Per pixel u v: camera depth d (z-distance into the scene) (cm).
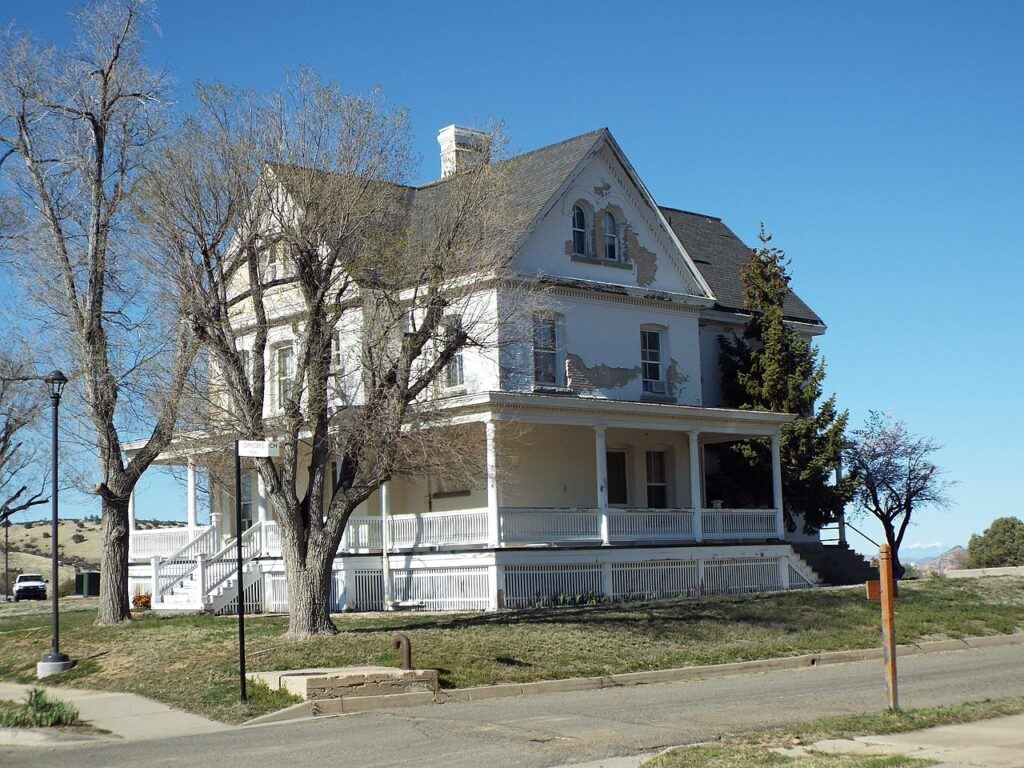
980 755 1258
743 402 3775
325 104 2319
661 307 3584
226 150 2266
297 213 2272
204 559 3059
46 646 2467
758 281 3841
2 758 1407
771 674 2177
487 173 2333
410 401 2314
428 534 3025
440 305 2272
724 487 3759
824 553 3722
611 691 1939
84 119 2631
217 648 2162
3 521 5456
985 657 2431
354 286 2333
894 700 1554
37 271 2680
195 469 3102
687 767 1216
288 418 2258
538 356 3262
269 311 2662
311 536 2266
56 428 2253
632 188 3547
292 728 1570
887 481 4141
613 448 3556
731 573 3369
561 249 3341
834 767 1166
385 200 2319
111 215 2620
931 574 4128
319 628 2242
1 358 3666
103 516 2748
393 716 1652
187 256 2269
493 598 2839
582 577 3030
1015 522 6938
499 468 2969
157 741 1509
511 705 1762
